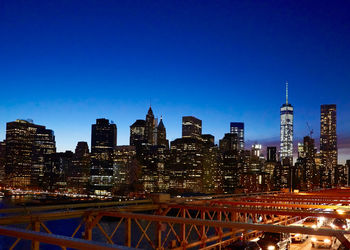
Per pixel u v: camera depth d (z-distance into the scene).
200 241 21.23
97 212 19.89
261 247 22.48
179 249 19.98
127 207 22.77
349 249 10.30
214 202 34.78
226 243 23.56
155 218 14.88
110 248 5.19
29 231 6.30
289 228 11.31
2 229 6.54
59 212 18.33
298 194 56.09
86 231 19.64
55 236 5.93
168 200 27.56
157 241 19.61
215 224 12.63
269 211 21.58
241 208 22.95
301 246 27.83
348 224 30.20
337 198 45.34
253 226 11.77
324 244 25.64
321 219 30.52
